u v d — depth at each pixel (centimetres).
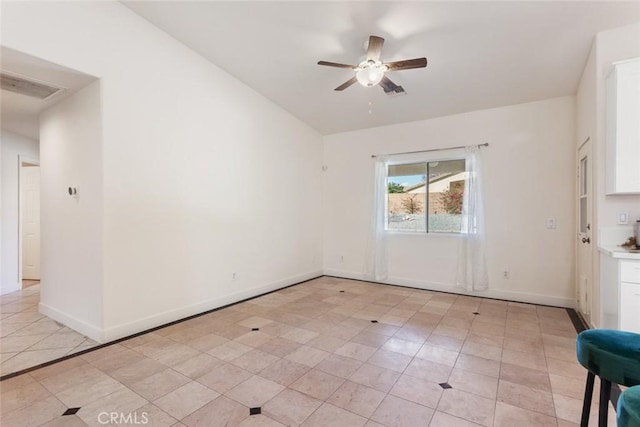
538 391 220
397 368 253
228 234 424
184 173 370
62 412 197
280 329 336
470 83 396
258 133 470
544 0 264
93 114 304
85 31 283
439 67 368
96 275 303
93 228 305
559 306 410
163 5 308
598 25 284
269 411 199
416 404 205
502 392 219
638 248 264
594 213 301
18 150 489
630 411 100
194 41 361
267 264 488
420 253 510
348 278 588
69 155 334
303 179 563
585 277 347
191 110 377
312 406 204
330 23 315
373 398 212
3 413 196
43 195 374
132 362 262
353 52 361
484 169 455
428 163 507
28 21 250
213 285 405
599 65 290
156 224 342
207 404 206
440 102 448
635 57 276
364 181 568
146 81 331
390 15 294
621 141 264
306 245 573
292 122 535
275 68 407
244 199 448
